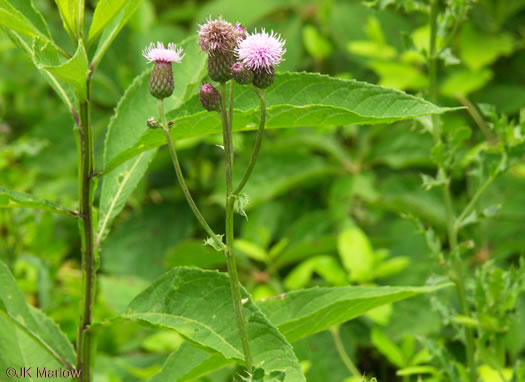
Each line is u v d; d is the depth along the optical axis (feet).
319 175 5.11
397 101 2.65
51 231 4.96
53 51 2.75
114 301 4.28
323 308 2.80
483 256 4.67
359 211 5.21
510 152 3.19
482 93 5.36
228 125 2.62
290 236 4.93
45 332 2.91
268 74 2.59
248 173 2.61
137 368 4.20
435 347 3.25
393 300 2.88
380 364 4.46
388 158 5.07
